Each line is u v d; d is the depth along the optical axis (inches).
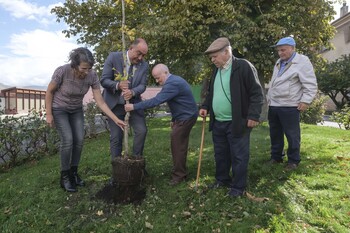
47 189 167.5
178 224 129.6
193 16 414.3
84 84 158.1
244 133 142.8
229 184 161.2
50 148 271.0
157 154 228.2
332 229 120.8
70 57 147.3
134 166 144.2
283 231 118.9
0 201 158.6
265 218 128.3
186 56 458.0
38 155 260.5
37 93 1257.4
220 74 146.9
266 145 249.6
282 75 180.4
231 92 139.9
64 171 164.2
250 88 139.2
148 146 257.9
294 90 177.9
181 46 445.7
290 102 179.3
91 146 279.7
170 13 437.4
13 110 777.6
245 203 139.2
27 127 252.1
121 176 144.1
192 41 413.7
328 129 369.1
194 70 485.1
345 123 400.2
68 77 153.8
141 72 164.7
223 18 408.5
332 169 182.7
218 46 139.4
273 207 135.3
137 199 148.0
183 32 422.6
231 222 127.3
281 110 182.1
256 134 310.3
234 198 144.8
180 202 145.7
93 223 133.0
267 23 408.2
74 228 131.6
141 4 469.4
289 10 426.0
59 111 158.2
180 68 469.4
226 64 142.9
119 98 163.8
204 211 136.9
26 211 146.0
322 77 1124.5
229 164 159.3
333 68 1127.6
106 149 257.8
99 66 479.8
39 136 262.4
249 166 189.3
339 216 129.6
